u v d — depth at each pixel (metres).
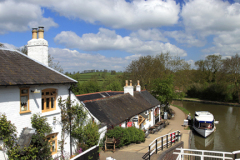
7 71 9.73
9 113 8.94
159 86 37.34
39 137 9.69
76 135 12.96
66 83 11.95
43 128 10.27
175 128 28.27
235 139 25.64
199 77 72.19
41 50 13.18
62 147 11.80
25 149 8.77
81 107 13.37
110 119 17.19
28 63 11.74
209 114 30.22
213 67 68.44
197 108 50.16
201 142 24.64
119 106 21.05
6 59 10.84
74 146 12.98
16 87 9.25
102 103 19.27
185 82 57.97
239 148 22.42
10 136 8.80
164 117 33.81
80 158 9.93
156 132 24.92
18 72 10.18
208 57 69.81
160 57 53.91
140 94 30.62
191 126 30.41
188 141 21.50
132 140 16.91
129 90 27.42
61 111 11.90
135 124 21.88
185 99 66.06
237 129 30.34
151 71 49.72
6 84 8.57
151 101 30.12
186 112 42.72
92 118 14.83
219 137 26.55
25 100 9.83
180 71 54.19
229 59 55.62
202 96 66.75
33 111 10.08
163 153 14.08
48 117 10.99
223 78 56.66
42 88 10.63
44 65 12.55
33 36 13.55
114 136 15.02
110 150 14.73
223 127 31.56
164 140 18.84
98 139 13.64
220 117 39.09
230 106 53.16
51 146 10.52
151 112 28.28
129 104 23.41
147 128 25.36
